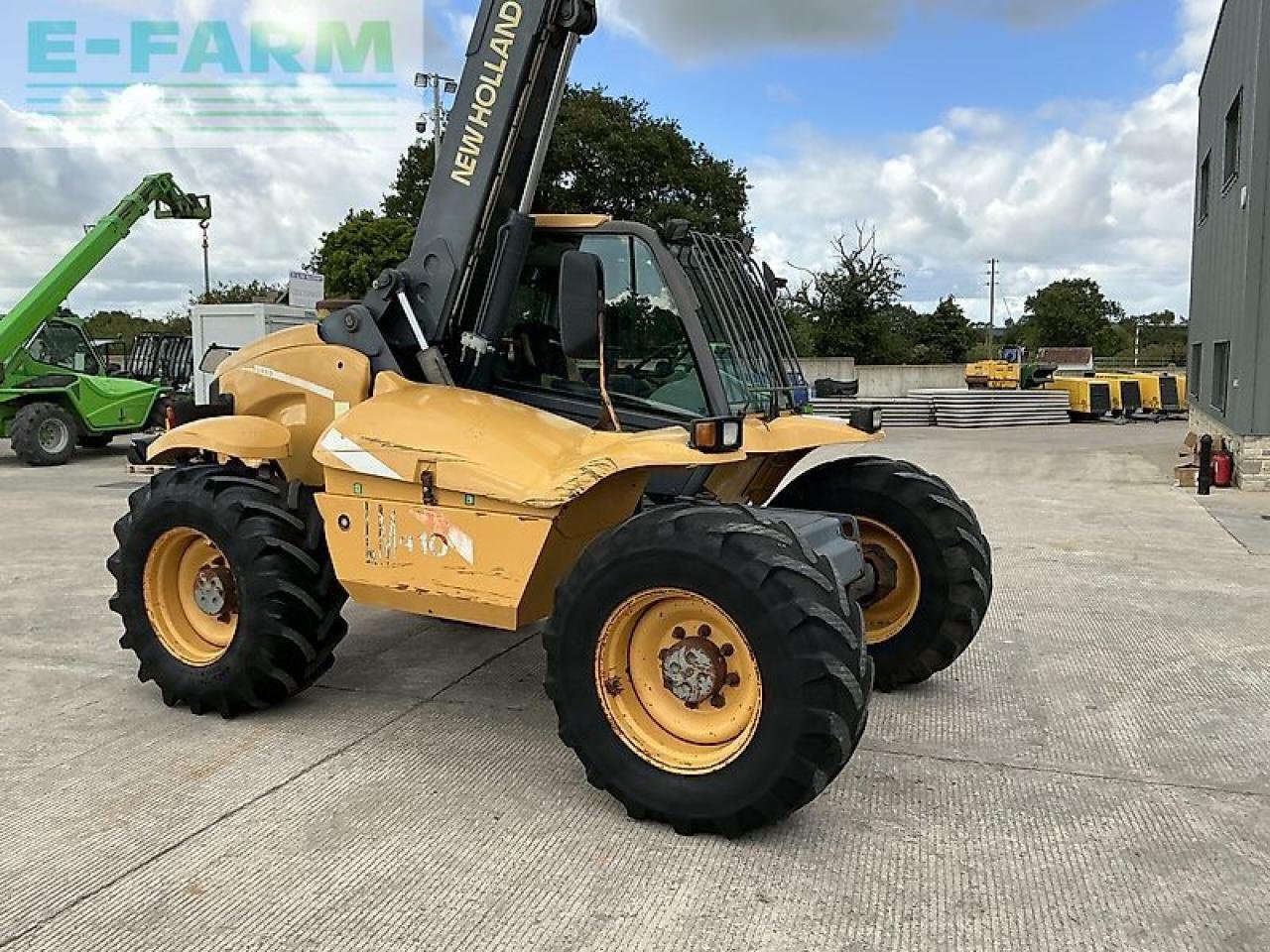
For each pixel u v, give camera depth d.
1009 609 6.39
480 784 3.80
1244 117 12.26
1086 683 4.95
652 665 3.54
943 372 37.47
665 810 3.38
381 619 6.22
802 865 3.19
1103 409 26.56
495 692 4.87
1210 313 15.86
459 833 3.41
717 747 3.40
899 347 45.03
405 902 2.97
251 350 5.11
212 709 4.53
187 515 4.47
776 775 3.19
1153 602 6.55
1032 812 3.56
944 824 3.47
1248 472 11.98
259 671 4.37
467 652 5.53
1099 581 7.16
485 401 4.25
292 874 3.14
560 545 3.91
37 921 2.88
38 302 14.77
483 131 4.43
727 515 3.40
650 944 2.76
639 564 3.38
